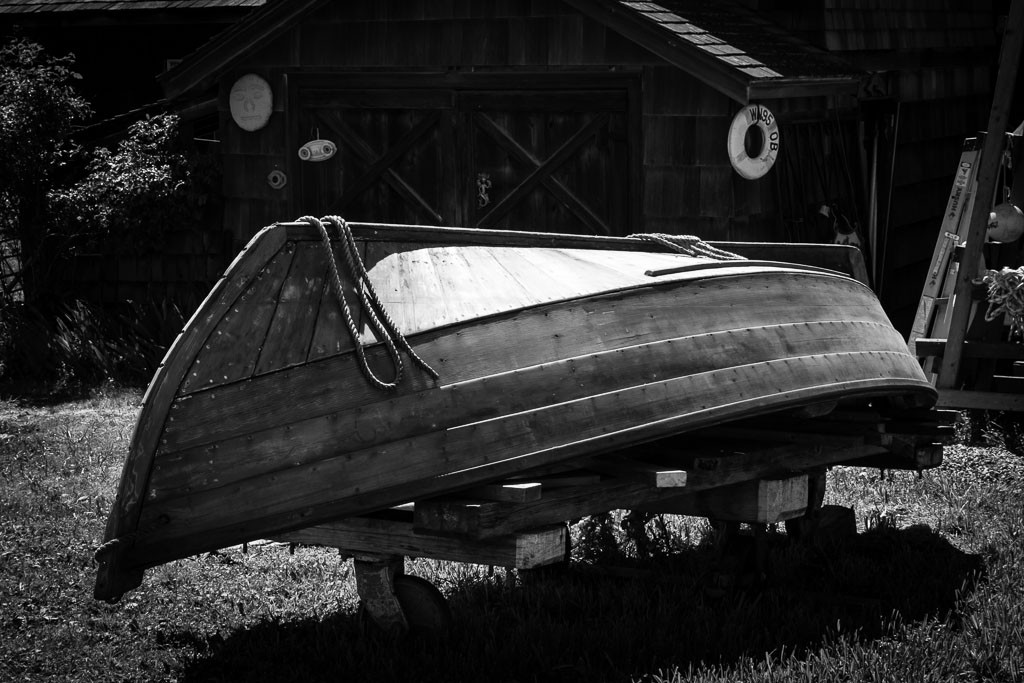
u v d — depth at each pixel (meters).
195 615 6.32
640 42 11.13
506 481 5.29
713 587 6.38
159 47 18.17
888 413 7.31
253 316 5.26
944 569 6.67
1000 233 10.62
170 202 13.56
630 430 5.36
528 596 6.31
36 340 13.66
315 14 12.91
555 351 5.41
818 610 6.19
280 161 13.34
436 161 12.62
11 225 14.09
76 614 6.29
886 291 13.37
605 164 11.82
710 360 5.70
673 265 6.14
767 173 11.42
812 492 7.12
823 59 11.92
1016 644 5.49
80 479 9.19
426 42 12.45
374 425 5.17
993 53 16.69
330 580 6.89
